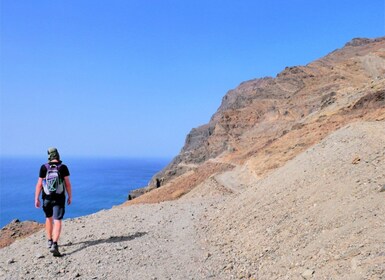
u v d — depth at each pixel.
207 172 69.62
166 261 9.20
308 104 84.88
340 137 14.84
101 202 149.25
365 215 7.52
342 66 106.50
